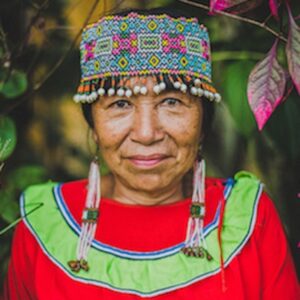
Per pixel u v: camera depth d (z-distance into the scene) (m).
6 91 1.83
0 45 1.88
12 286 1.54
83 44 1.42
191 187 1.52
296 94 1.78
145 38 1.35
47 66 2.03
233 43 1.86
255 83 1.25
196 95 1.38
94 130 1.46
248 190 1.52
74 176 2.24
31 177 2.05
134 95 1.36
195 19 1.39
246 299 1.42
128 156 1.39
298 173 1.94
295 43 1.23
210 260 1.43
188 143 1.39
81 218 1.49
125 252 1.44
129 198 1.49
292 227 1.99
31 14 1.92
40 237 1.48
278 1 1.29
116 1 1.79
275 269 1.47
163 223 1.47
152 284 1.40
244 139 1.95
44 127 2.18
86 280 1.41
